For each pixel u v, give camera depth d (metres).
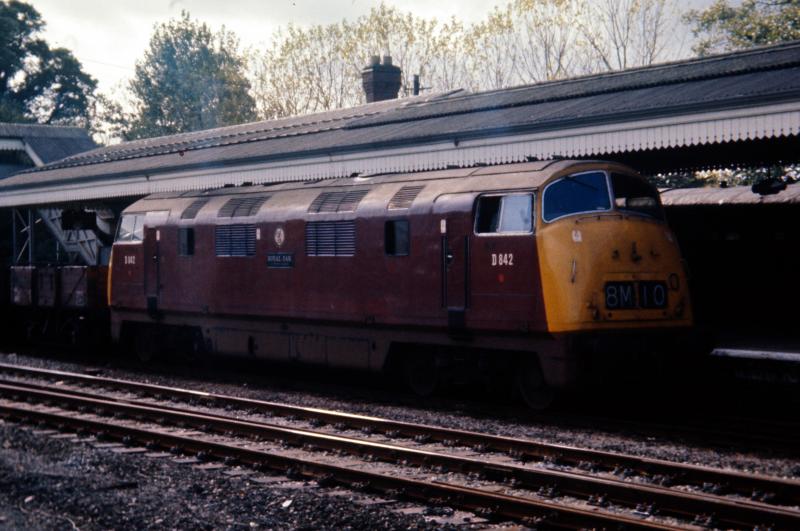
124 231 20.69
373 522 7.77
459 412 13.84
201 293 18.58
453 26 45.38
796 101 12.85
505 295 13.41
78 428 12.27
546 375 13.00
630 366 13.34
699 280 20.03
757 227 19.06
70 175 29.55
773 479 8.56
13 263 35.97
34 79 68.56
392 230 15.13
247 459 10.23
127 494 8.76
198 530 7.61
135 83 62.50
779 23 31.94
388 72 32.03
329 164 20.05
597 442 11.51
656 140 14.45
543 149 15.99
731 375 14.77
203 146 27.03
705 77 16.30
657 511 8.02
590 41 41.47
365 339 15.62
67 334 24.72
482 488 9.04
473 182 14.27
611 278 13.00
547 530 7.69
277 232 17.03
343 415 12.60
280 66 49.38
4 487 8.91
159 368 19.61
